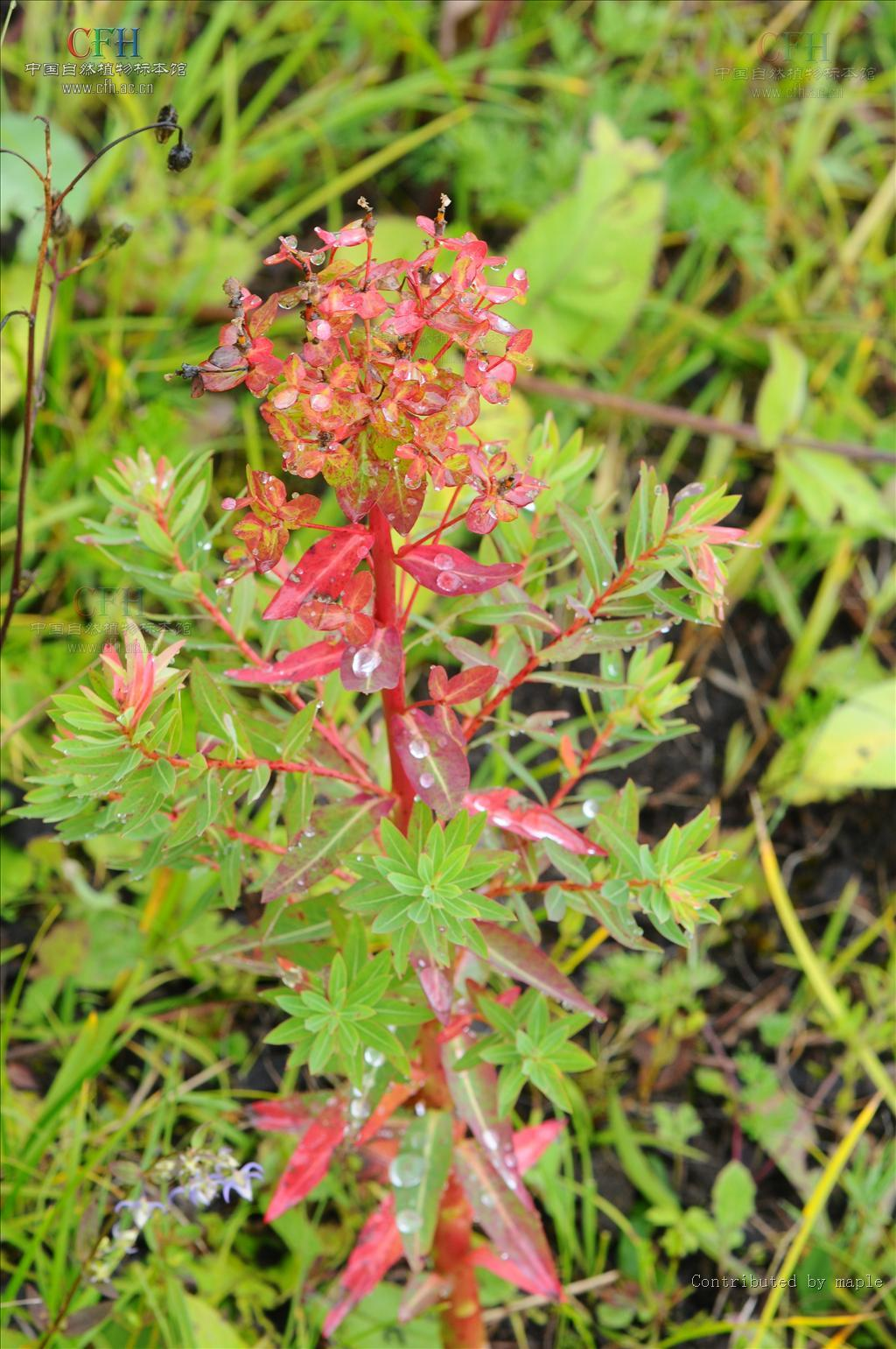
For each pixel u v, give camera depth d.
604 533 0.58
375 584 0.56
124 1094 0.75
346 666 0.55
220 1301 0.71
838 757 0.81
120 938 0.76
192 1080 0.75
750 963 0.81
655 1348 0.73
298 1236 0.72
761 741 0.85
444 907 0.56
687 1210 0.76
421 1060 0.65
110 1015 0.72
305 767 0.58
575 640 0.59
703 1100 0.78
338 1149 0.69
